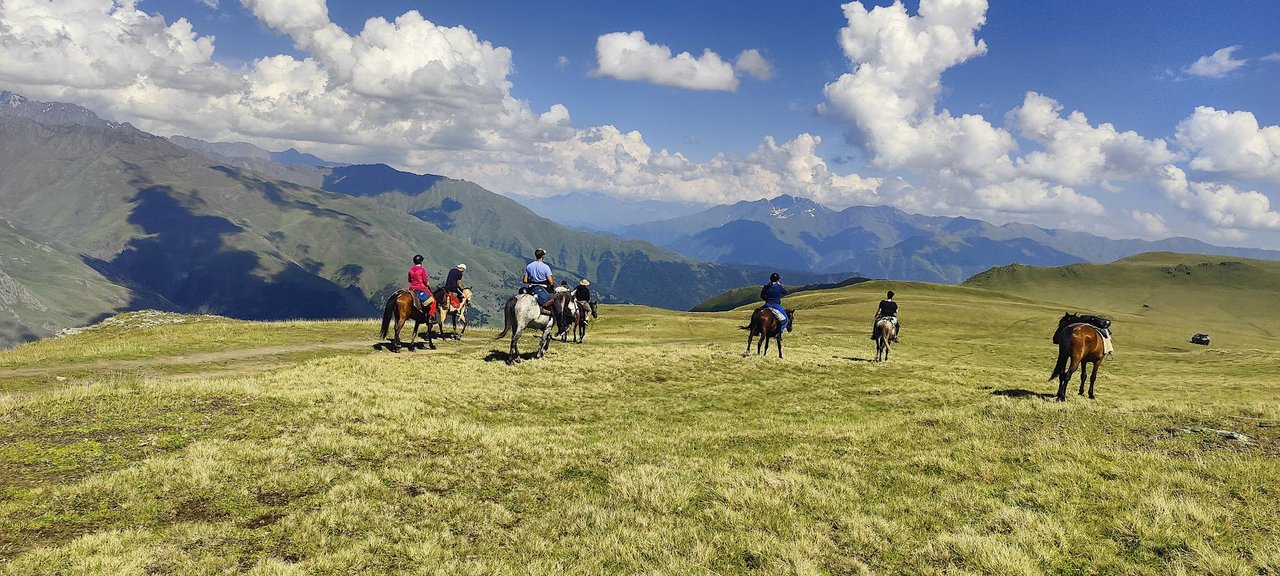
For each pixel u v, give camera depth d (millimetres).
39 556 7953
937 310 100312
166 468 11250
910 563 8914
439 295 34344
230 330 36500
